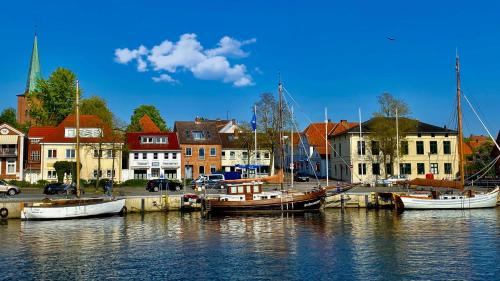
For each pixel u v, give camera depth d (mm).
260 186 50969
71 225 41375
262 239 33438
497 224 38781
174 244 31906
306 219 44406
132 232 37188
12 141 77875
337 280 22406
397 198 50750
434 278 22516
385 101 75125
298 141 111938
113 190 64062
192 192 60156
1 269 25172
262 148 82500
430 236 33344
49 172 77125
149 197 51344
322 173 95125
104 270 24875
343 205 52219
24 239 34031
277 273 23828
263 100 79438
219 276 23500
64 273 24344
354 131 80688
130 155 83062
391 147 74188
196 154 89750
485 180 64500
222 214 49469
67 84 98688
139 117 114500
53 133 79000
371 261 25984
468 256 26812
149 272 24406
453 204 50312
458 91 51812
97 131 71750
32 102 99562
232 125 114438
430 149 81375
